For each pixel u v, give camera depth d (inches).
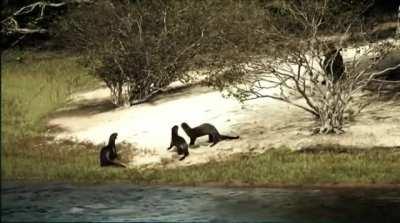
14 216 1000.9
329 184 1258.6
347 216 976.3
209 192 1213.1
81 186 1304.1
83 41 2337.6
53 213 1029.8
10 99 2229.3
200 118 1836.9
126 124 1886.1
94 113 2108.8
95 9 2246.6
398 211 1002.7
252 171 1357.0
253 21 1713.8
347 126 1605.6
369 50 1845.5
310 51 1685.5
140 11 2188.7
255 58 1653.5
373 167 1327.5
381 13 2972.4
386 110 1713.8
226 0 2127.2
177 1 2220.7
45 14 3754.9
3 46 3759.8
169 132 1756.9
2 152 1656.0
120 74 2162.9
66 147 1744.6
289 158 1435.8
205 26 2145.7
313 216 981.8
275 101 1888.5
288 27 1708.9
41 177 1433.3
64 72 2819.9
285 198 1135.0
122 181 1369.3
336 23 1747.0
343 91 1690.5
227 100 1973.4
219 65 1728.6
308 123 1672.0
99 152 1669.5
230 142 1605.6
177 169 1444.4
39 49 3718.0
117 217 999.0
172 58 2188.7
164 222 960.9
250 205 1077.8
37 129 1939.0
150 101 2167.8
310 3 1659.7
